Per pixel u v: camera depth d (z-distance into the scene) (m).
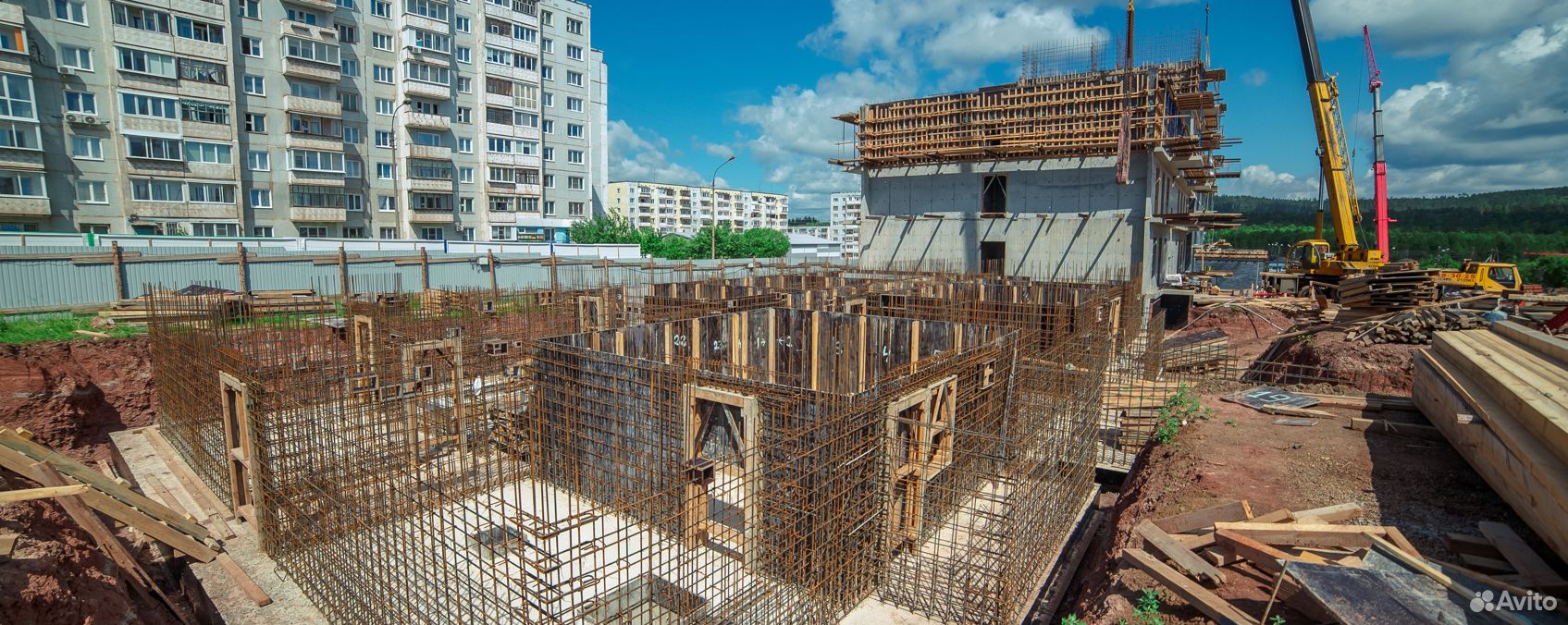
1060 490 9.84
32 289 19.34
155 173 39.31
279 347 12.45
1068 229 31.39
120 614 7.00
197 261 22.20
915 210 35.12
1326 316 20.45
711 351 14.28
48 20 35.56
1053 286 22.55
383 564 7.80
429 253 31.08
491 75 55.41
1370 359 15.25
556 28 60.78
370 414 8.78
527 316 18.00
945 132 33.47
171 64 39.31
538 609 5.88
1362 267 30.38
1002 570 7.84
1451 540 6.43
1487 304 18.67
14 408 13.18
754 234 67.12
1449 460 8.80
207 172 41.19
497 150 56.34
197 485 11.41
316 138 45.81
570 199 63.66
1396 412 11.27
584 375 9.95
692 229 159.50
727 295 21.52
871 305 21.19
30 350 14.10
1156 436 11.40
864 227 36.41
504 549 6.19
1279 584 5.72
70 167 36.88
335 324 14.57
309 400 9.12
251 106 43.31
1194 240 54.38
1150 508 8.74
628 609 6.76
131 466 12.58
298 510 8.67
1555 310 16.31
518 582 6.00
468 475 10.47
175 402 12.72
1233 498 8.24
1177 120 33.94
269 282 23.77
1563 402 6.74
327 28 45.53
